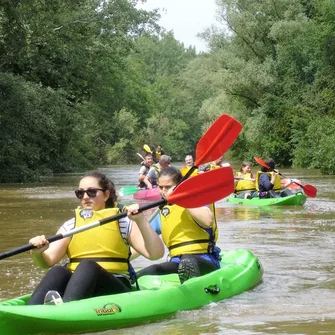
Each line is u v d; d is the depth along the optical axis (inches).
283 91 1476.4
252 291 233.1
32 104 981.2
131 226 201.8
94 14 1151.0
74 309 178.9
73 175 1226.0
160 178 235.1
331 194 665.0
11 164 975.6
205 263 230.7
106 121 2287.2
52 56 1082.7
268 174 581.3
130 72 2805.1
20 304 191.3
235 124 254.4
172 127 3356.3
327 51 1311.5
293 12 1486.2
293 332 180.1
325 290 235.8
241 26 1546.5
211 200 222.5
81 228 194.9
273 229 400.8
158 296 199.2
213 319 194.5
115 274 201.3
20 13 877.8
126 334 178.5
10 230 405.1
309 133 1299.2
